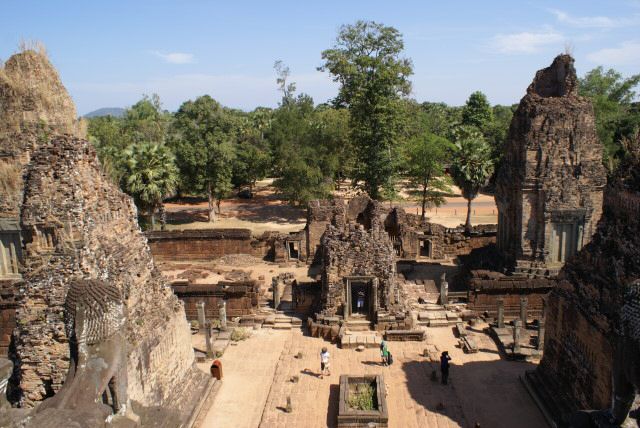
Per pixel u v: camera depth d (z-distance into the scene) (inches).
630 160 803.4
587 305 828.0
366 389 1015.6
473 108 4343.0
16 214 1386.6
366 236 1320.1
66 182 743.7
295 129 2723.9
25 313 746.8
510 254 1526.8
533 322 1317.7
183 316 990.4
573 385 872.3
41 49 1478.8
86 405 433.1
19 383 769.6
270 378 1107.3
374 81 2513.5
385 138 2578.7
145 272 875.4
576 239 1443.2
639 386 368.2
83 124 1572.3
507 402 983.6
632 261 733.9
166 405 883.4
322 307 1352.1
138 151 2162.9
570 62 1430.9
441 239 2006.6
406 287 1628.9
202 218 2923.2
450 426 914.7
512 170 1507.1
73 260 737.6
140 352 791.7
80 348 498.0
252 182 3718.0
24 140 1427.2
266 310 1476.4
